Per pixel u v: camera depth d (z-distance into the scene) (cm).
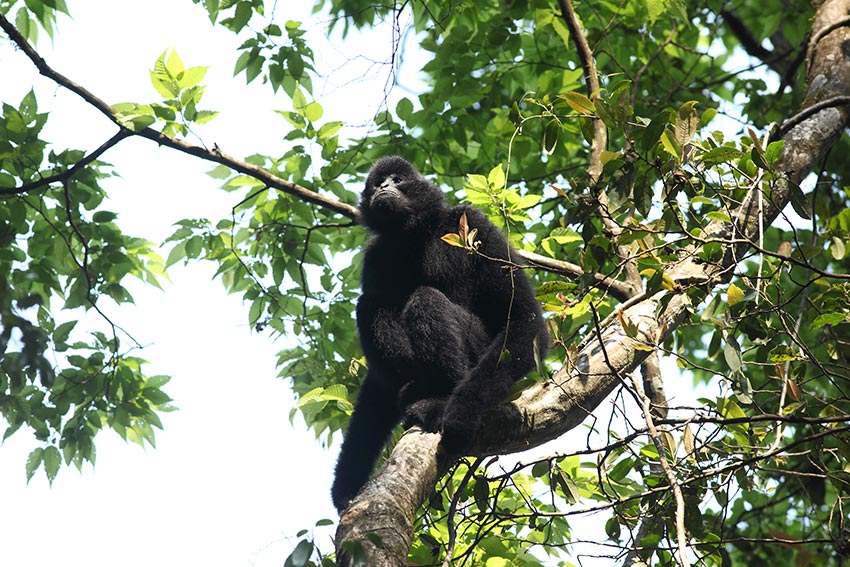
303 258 1484
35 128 1397
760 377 1462
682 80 1880
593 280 838
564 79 1560
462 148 1664
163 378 1513
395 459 767
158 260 1572
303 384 1336
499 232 1127
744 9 2041
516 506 1067
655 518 888
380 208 1212
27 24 1523
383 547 611
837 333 1049
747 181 888
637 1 1678
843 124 1207
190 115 1340
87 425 1435
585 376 900
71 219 1393
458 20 1628
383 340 1029
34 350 977
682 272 982
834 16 1391
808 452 843
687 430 888
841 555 827
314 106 1443
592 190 851
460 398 863
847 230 923
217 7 1395
